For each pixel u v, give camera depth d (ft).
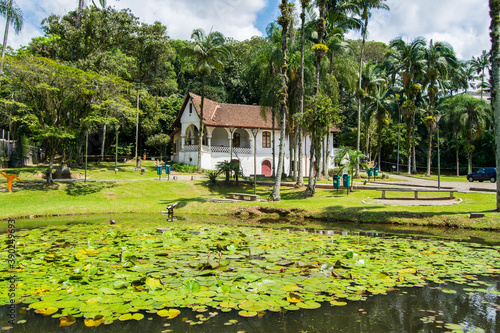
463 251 22.20
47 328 10.82
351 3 83.25
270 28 82.58
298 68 75.87
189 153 118.52
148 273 16.05
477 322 11.23
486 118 134.82
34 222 39.75
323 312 12.23
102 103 75.31
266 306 11.84
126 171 105.70
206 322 11.32
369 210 43.65
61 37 98.68
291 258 19.24
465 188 69.77
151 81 136.77
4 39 59.06
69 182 75.25
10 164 96.84
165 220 42.04
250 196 60.44
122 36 108.37
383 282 14.99
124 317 10.80
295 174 86.43
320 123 61.67
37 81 67.77
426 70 120.26
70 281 14.67
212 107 127.13
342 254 20.57
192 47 101.09
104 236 27.32
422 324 11.12
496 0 38.01
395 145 157.79
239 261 18.60
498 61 38.45
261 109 83.25
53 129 68.28
